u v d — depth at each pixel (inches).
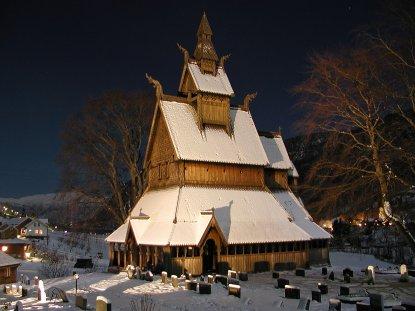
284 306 1049.5
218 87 2050.9
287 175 2267.5
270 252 1831.9
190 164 1870.1
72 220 2518.5
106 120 2527.1
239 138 2080.5
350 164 1048.2
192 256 1648.6
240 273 1553.9
